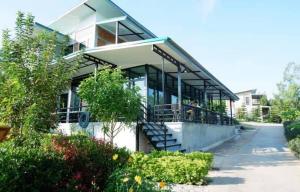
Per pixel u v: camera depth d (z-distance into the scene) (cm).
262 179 845
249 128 3797
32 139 607
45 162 427
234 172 953
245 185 768
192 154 956
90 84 1084
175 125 1427
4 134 401
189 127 1530
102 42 1892
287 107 4269
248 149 1700
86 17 1959
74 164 496
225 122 2742
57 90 693
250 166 1077
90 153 554
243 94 6975
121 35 1938
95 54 1456
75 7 1867
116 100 1048
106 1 1792
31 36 750
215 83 2394
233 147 1828
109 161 589
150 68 1764
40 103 649
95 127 1380
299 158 1280
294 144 1411
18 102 624
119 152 652
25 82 645
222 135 2338
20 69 649
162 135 1334
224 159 1270
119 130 1180
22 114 628
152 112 1561
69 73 730
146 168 802
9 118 620
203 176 782
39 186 411
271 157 1338
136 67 1756
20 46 689
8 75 664
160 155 945
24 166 396
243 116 5881
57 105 703
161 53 1347
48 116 670
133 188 511
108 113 1067
